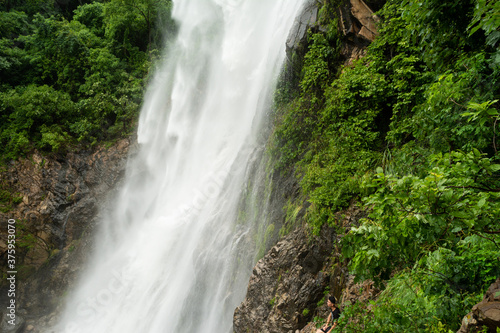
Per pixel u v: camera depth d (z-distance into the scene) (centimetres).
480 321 392
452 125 650
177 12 2744
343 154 1076
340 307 880
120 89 2458
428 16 677
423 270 524
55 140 2233
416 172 762
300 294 995
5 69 2523
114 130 2388
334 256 970
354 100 1114
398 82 1016
